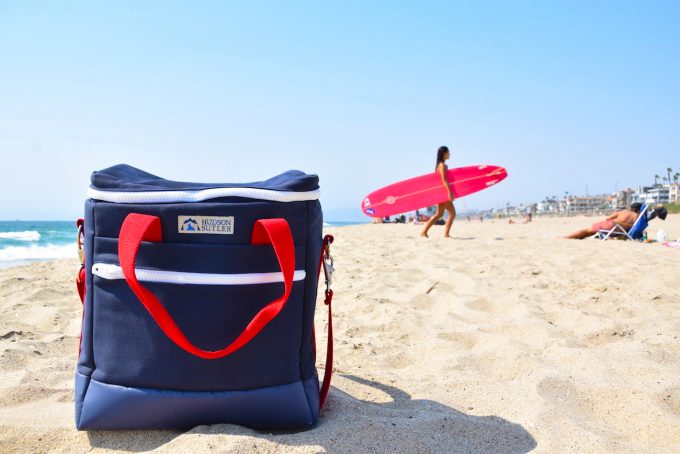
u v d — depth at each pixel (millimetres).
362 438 1649
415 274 4906
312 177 1732
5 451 1581
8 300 3875
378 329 3182
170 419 1632
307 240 1716
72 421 1785
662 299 3844
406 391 2197
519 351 2688
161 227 1611
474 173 9344
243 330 1621
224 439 1522
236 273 1610
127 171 1915
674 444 1760
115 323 1644
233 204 1614
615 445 1718
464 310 3596
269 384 1669
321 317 3398
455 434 1758
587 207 126125
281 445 1546
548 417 1909
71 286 4527
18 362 2459
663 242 8461
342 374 2387
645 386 2207
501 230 14812
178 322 1600
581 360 2531
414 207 9211
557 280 4578
